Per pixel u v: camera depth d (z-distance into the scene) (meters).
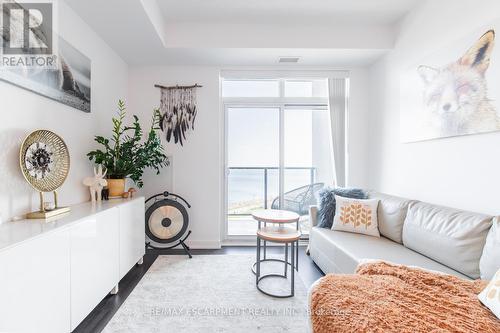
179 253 2.99
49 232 1.23
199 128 3.24
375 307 1.05
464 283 1.23
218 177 3.25
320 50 2.84
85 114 2.22
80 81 2.10
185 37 2.74
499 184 1.61
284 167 3.51
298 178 3.60
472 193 1.80
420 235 1.87
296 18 2.68
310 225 2.85
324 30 2.81
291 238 2.04
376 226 2.37
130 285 2.18
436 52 2.11
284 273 2.43
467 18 1.84
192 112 3.23
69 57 1.95
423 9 2.32
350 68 3.35
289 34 2.80
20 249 1.07
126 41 2.58
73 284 1.43
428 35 2.25
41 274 1.19
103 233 1.76
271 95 3.47
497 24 1.59
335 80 3.38
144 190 3.22
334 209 2.65
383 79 3.00
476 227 1.51
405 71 2.56
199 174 3.25
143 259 2.78
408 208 2.13
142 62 3.11
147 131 3.20
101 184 2.15
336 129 3.38
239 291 2.09
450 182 1.99
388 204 2.35
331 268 2.18
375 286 1.22
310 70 3.32
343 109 3.39
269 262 2.74
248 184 3.57
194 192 3.24
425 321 0.96
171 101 3.22
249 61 3.13
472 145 1.80
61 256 1.32
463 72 1.84
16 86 1.47
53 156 1.65
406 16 2.58
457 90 1.89
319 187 3.61
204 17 2.67
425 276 1.28
